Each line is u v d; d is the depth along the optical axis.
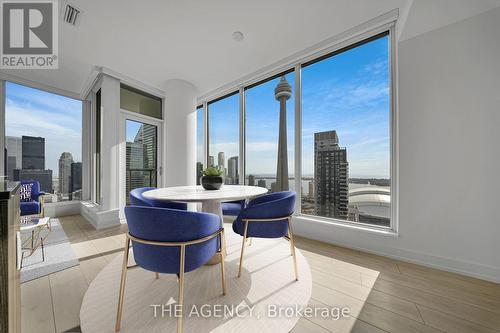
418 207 1.94
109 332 1.09
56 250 2.24
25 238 2.64
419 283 1.60
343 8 2.10
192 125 3.79
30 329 1.11
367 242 2.21
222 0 2.02
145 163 3.96
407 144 2.00
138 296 1.42
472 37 1.74
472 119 1.74
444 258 1.82
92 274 1.71
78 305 1.32
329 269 1.81
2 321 0.69
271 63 3.12
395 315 1.24
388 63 2.25
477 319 1.21
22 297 1.40
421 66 1.94
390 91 2.20
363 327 1.14
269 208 1.58
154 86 3.86
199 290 1.48
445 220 1.83
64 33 2.44
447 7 1.69
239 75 3.49
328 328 1.14
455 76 1.81
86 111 4.28
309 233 2.67
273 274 1.72
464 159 1.76
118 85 3.43
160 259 1.06
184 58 2.99
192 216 1.06
